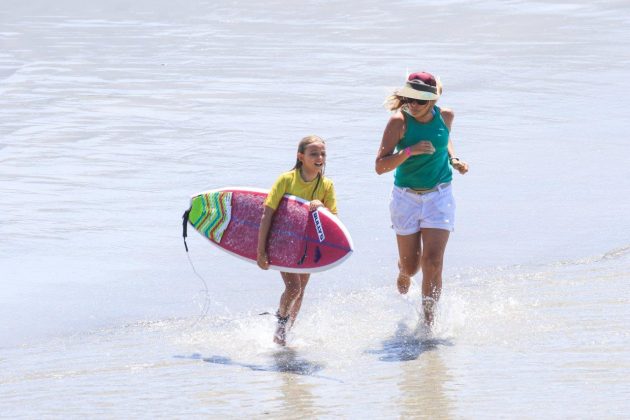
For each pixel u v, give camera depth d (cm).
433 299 2661
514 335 2506
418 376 2238
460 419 1942
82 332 2672
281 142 4906
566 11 9531
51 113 5597
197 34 8856
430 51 7625
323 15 9869
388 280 3125
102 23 9619
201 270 3216
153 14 10162
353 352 2470
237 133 5091
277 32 8894
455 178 4275
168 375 2333
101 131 5162
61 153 4703
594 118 5397
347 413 2020
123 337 2634
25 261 3266
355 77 6638
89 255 3334
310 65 7119
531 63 7038
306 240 2641
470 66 6956
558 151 4700
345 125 5266
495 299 2836
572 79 6462
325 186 2736
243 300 2944
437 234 2680
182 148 4797
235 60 7394
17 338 2625
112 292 2995
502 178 4253
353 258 3331
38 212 3781
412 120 2655
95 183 4203
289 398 2141
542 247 3372
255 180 4216
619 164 4441
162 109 5709
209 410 2081
